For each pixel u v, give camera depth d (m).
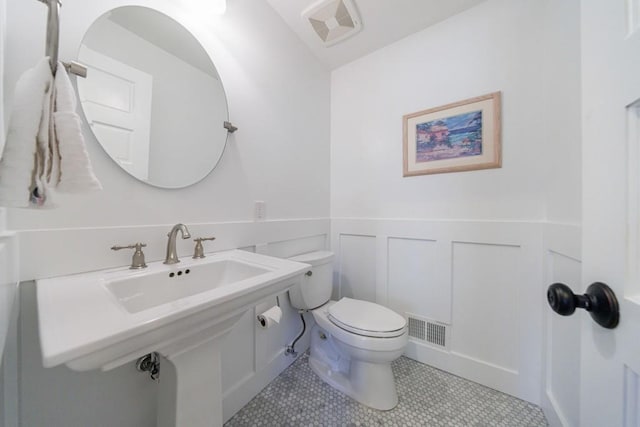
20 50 0.61
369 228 1.71
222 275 0.94
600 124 0.41
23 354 0.60
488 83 1.30
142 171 0.85
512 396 1.20
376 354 1.09
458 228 1.37
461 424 1.04
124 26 0.81
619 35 0.37
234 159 1.17
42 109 0.39
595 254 0.41
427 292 1.48
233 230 1.15
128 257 0.80
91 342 0.36
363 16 1.41
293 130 1.54
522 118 1.22
